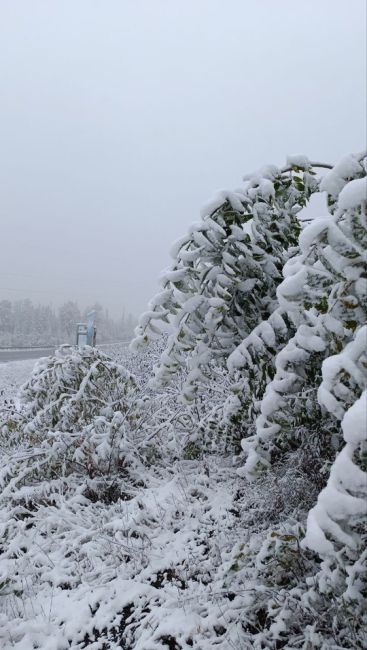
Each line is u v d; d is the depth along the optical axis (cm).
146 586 291
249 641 237
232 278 310
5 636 264
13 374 1719
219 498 386
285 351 242
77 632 266
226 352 345
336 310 199
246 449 264
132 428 493
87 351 521
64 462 441
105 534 349
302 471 317
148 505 388
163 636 251
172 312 327
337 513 144
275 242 337
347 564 172
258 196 330
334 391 174
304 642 223
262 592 256
